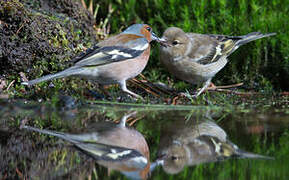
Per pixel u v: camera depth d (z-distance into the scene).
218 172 5.10
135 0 13.55
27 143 6.43
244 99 10.84
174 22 13.07
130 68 10.32
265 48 12.26
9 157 5.71
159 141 6.62
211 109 9.45
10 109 8.97
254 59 12.27
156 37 11.37
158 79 12.45
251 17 12.86
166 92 11.45
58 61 10.71
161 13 13.26
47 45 10.57
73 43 11.33
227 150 6.05
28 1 11.52
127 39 10.39
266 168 5.21
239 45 11.75
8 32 10.20
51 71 10.68
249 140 6.55
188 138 6.73
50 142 6.49
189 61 11.16
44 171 5.14
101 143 6.46
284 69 11.95
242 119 8.18
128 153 5.93
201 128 7.43
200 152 6.03
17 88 10.12
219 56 11.41
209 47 11.34
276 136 6.77
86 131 7.23
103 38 12.86
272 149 6.06
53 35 10.84
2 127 7.50
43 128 7.46
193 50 11.17
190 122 7.92
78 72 9.47
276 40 12.23
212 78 12.50
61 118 8.33
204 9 12.88
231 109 9.43
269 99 10.85
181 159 5.70
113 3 13.95
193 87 12.06
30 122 7.94
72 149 6.12
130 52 10.20
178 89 11.88
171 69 11.58
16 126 7.61
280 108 9.53
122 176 4.94
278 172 5.04
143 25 11.07
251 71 12.31
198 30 12.58
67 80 10.87
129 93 10.52
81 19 12.18
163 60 11.57
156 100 10.68
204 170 5.20
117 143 6.47
